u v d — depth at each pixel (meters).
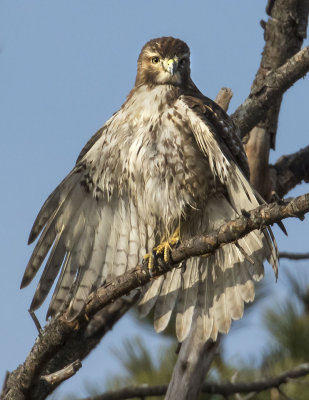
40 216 11.12
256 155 13.65
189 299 11.43
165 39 12.83
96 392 12.98
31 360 9.74
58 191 11.27
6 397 10.00
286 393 13.24
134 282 9.61
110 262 11.59
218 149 10.57
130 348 13.37
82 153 11.52
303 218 8.22
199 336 11.30
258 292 13.82
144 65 12.62
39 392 9.91
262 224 8.48
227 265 11.29
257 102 13.14
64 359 11.75
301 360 13.34
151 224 11.71
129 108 11.63
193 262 11.47
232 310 11.21
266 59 14.09
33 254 11.08
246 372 13.36
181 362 11.56
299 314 13.61
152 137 11.34
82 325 9.83
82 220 11.48
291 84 13.08
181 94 11.81
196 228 11.80
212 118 11.22
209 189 11.34
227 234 8.82
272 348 13.58
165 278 11.52
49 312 11.06
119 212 11.70
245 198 10.73
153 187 11.42
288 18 13.99
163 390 12.52
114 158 11.48
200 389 11.53
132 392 12.48
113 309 12.35
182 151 11.23
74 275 11.33
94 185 11.51
